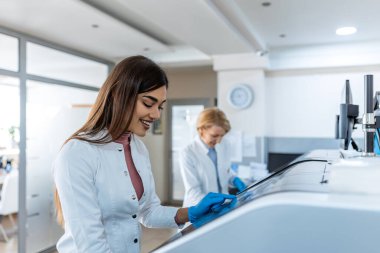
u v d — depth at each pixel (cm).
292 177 72
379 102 146
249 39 355
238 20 297
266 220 50
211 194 105
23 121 330
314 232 48
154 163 621
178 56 490
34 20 294
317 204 47
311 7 281
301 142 430
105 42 371
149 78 96
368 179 52
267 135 443
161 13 259
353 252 46
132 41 369
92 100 431
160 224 122
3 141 321
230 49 381
